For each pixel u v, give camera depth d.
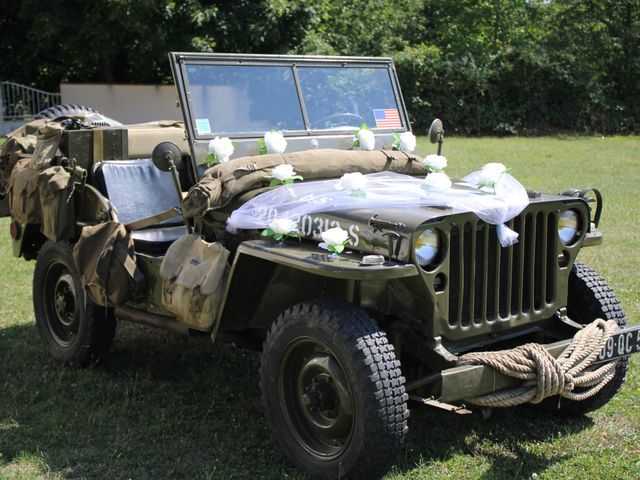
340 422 3.44
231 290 3.71
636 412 4.28
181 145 5.48
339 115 4.84
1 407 4.35
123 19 16.17
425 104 23.38
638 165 15.45
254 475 3.61
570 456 3.79
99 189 4.83
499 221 3.55
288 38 17.06
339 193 3.76
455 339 3.57
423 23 27.23
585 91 24.84
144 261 4.35
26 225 5.16
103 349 4.87
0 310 6.09
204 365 5.02
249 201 3.90
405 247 3.29
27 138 5.46
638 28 26.06
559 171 14.30
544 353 3.50
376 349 3.29
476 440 3.97
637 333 3.81
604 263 7.37
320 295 3.82
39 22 17.09
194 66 4.38
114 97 17.59
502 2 26.38
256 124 4.52
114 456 3.80
